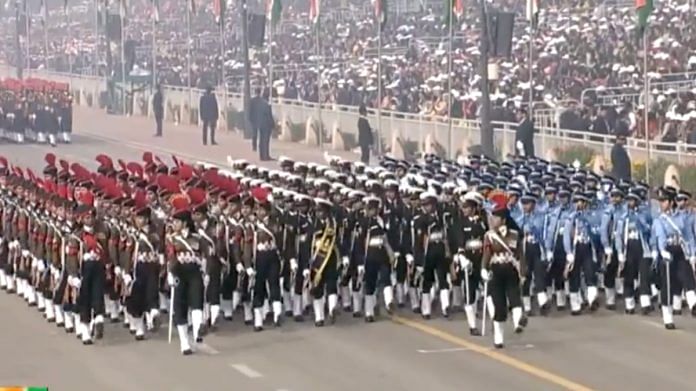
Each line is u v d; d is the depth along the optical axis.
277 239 94.75
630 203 95.44
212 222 94.25
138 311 90.00
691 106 158.25
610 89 179.75
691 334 88.06
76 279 90.31
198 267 86.00
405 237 97.50
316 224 94.12
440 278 94.69
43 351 87.81
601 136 151.00
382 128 193.00
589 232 96.19
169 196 95.75
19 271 109.00
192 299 85.88
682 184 137.75
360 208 95.75
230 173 112.56
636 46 194.00
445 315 95.00
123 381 77.94
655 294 97.50
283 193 96.62
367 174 107.25
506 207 85.25
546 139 159.50
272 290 93.44
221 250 93.75
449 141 165.00
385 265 95.25
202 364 82.19
